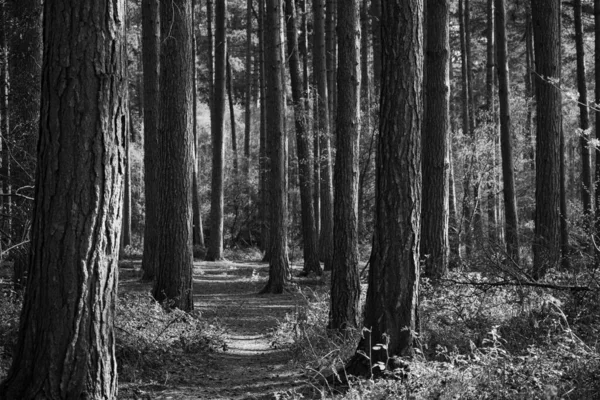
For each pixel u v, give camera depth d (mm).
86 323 5293
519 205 31266
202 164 44500
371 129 26844
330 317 10758
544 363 5934
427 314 8680
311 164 23656
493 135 26703
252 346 11445
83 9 5277
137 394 7387
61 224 5250
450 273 11234
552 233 12562
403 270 7090
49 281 5246
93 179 5312
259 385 8039
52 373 5203
